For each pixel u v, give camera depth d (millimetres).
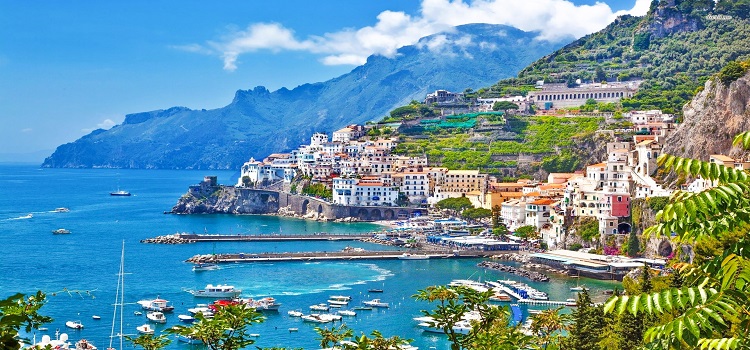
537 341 96438
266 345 176625
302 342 180250
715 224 33781
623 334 130125
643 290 151750
